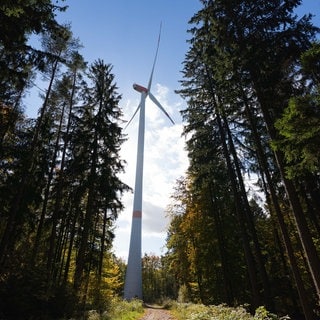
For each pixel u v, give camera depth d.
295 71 11.26
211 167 17.33
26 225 21.20
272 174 16.36
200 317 11.67
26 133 19.61
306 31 10.77
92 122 19.53
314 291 22.89
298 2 11.03
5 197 17.92
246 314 10.28
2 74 11.15
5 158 18.45
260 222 27.27
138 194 42.16
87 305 18.86
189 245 27.31
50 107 20.42
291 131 7.53
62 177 19.80
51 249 17.36
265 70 11.28
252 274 14.08
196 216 24.55
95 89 20.89
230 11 12.37
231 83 12.67
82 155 18.55
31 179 19.78
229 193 21.69
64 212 20.00
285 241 11.87
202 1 13.56
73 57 17.55
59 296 14.02
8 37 10.20
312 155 7.74
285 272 23.42
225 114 14.38
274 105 11.38
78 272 16.61
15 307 11.95
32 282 13.08
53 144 21.39
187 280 31.78
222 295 23.53
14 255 14.44
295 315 22.95
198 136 17.83
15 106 17.78
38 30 10.77
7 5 8.32
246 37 11.99
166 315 18.97
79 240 20.78
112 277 34.03
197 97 17.77
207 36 13.77
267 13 11.57
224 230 24.17
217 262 23.72
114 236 24.56
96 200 20.39
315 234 22.62
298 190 13.93
